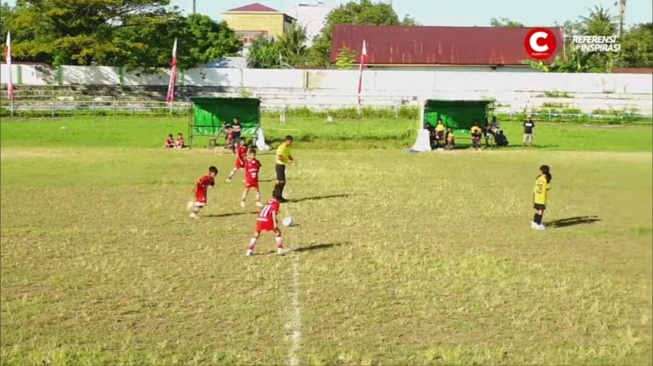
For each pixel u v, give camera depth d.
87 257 12.00
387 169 25.22
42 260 11.79
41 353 7.55
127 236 13.76
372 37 57.16
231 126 31.69
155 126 39.09
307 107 47.66
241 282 10.53
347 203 17.88
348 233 14.28
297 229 14.61
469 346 7.91
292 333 8.37
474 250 12.84
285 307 9.35
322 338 8.21
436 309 9.33
